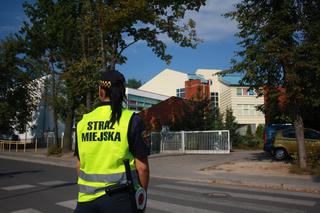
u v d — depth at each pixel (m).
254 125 55.22
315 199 10.07
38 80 39.25
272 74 15.51
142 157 3.08
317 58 14.45
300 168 15.18
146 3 21.61
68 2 27.91
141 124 3.14
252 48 15.19
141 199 3.05
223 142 26.16
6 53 39.50
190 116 34.00
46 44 29.00
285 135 20.25
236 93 55.50
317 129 25.12
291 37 15.13
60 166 20.98
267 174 14.88
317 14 15.05
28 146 43.03
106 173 3.03
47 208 8.80
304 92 15.17
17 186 12.30
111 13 21.95
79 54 28.03
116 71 3.25
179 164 19.52
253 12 15.44
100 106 3.23
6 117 38.91
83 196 3.07
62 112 31.66
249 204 9.21
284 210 8.54
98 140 3.08
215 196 10.36
